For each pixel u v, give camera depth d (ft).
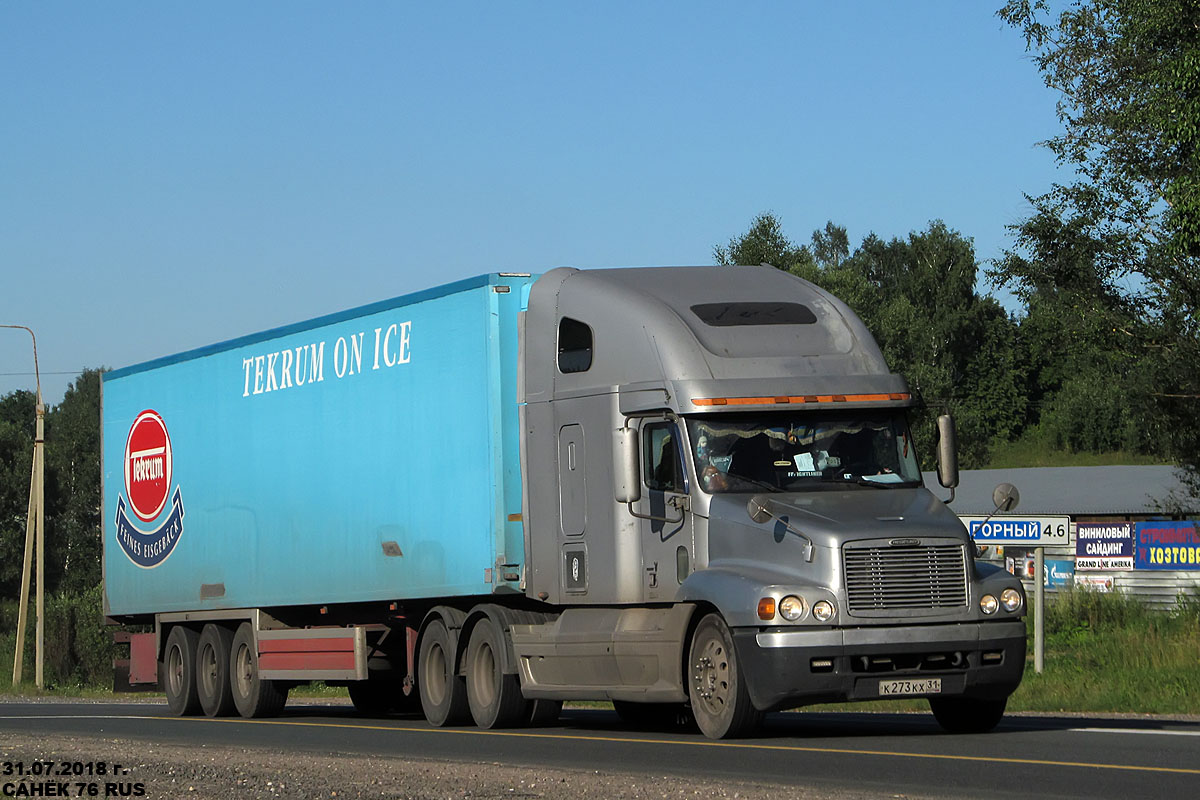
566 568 80.59
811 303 78.28
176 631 121.29
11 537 534.78
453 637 89.45
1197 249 155.43
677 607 71.77
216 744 79.15
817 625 65.72
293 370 106.32
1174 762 55.88
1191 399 181.88
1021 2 187.93
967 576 67.36
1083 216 184.65
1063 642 173.58
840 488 72.08
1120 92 182.19
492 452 85.30
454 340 89.10
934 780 52.03
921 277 522.47
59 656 264.93
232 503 113.50
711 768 57.98
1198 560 218.38
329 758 66.49
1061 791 48.24
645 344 75.97
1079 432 487.61
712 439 72.79
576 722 90.94
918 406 75.31
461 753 68.90
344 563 99.60
